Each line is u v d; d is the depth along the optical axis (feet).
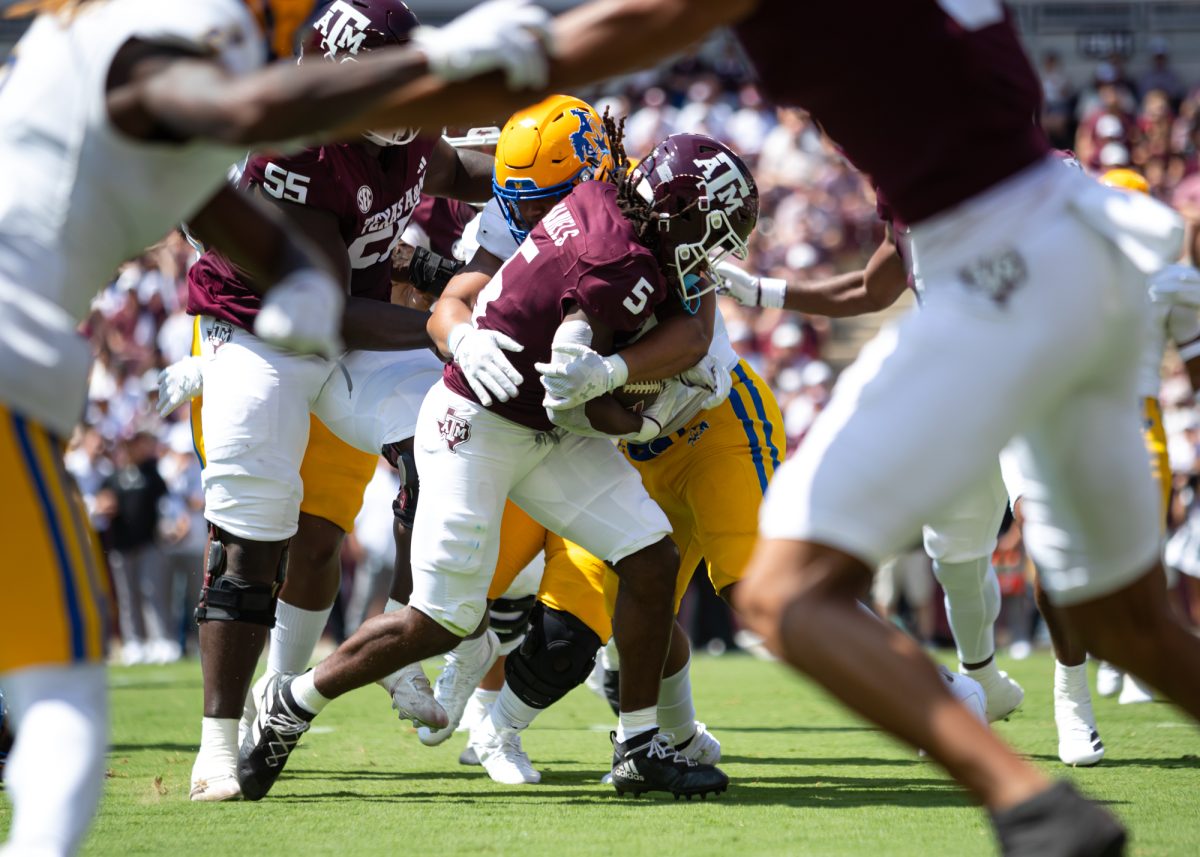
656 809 42.09
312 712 43.93
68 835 23.09
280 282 27.12
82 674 24.59
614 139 46.01
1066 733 51.78
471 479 42.86
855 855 33.81
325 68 23.44
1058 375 25.80
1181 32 231.91
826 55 26.09
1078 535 29.01
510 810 42.11
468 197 55.52
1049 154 26.78
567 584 48.14
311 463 51.44
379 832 37.99
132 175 25.13
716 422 48.62
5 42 215.72
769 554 25.54
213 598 45.27
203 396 46.37
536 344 41.96
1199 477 112.57
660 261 42.50
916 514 25.46
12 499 24.11
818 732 66.08
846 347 176.04
